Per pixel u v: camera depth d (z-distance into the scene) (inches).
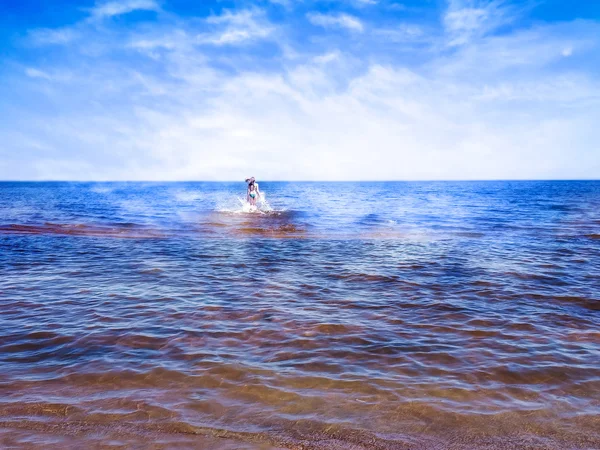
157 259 423.8
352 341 202.8
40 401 142.1
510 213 1042.7
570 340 206.1
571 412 138.3
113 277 341.1
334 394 149.4
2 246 495.2
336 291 300.7
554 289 306.5
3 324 222.8
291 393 149.7
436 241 563.2
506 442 121.4
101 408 138.3
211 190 3521.2
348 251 480.7
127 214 963.3
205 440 121.0
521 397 148.5
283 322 230.4
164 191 3191.4
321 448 118.0
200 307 257.9
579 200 1692.9
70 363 174.1
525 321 235.1
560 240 565.6
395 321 234.2
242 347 193.8
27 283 317.4
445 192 2856.8
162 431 125.2
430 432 126.3
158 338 204.2
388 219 877.8
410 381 160.4
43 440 119.4
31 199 1775.3
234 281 330.3
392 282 328.8
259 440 121.4
